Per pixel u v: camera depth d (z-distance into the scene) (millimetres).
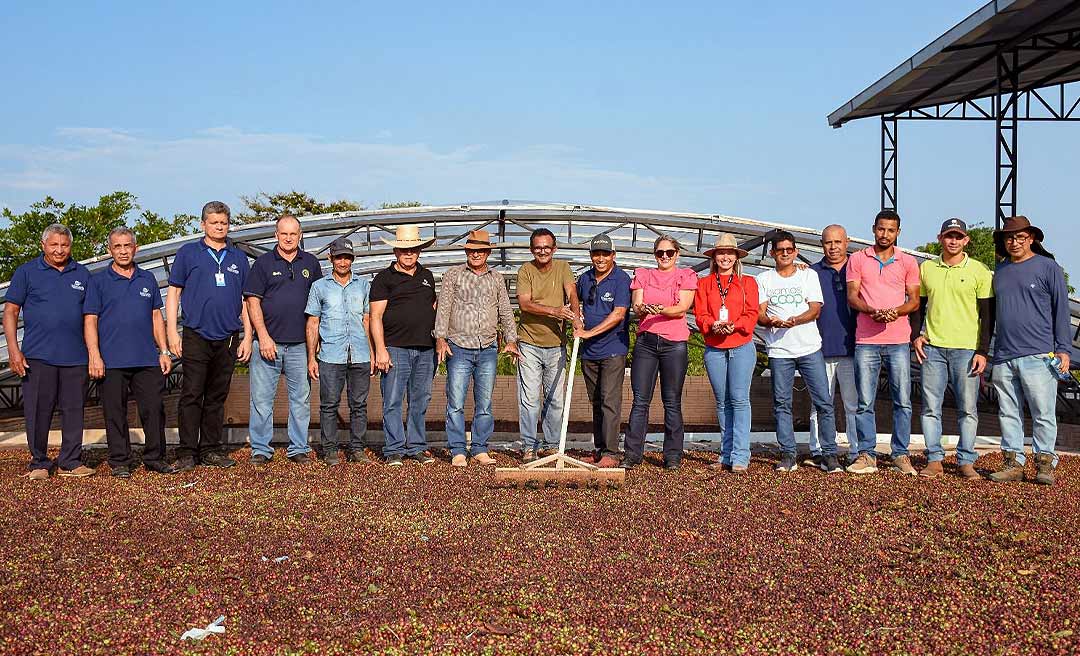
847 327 8461
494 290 9070
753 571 5000
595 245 8602
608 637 3969
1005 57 16750
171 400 22297
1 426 16594
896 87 18109
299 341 8875
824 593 4613
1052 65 17297
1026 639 3982
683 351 8656
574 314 8477
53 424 17719
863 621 4195
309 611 4293
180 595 4547
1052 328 7727
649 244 15945
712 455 9664
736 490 7402
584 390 20125
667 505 6785
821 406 8398
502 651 3811
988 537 5812
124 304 8227
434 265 16750
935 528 6062
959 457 8172
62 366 8117
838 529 6031
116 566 5070
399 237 8859
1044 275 7645
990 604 4449
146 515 6438
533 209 15297
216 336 8531
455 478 7977
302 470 8414
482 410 9109
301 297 8828
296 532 5914
